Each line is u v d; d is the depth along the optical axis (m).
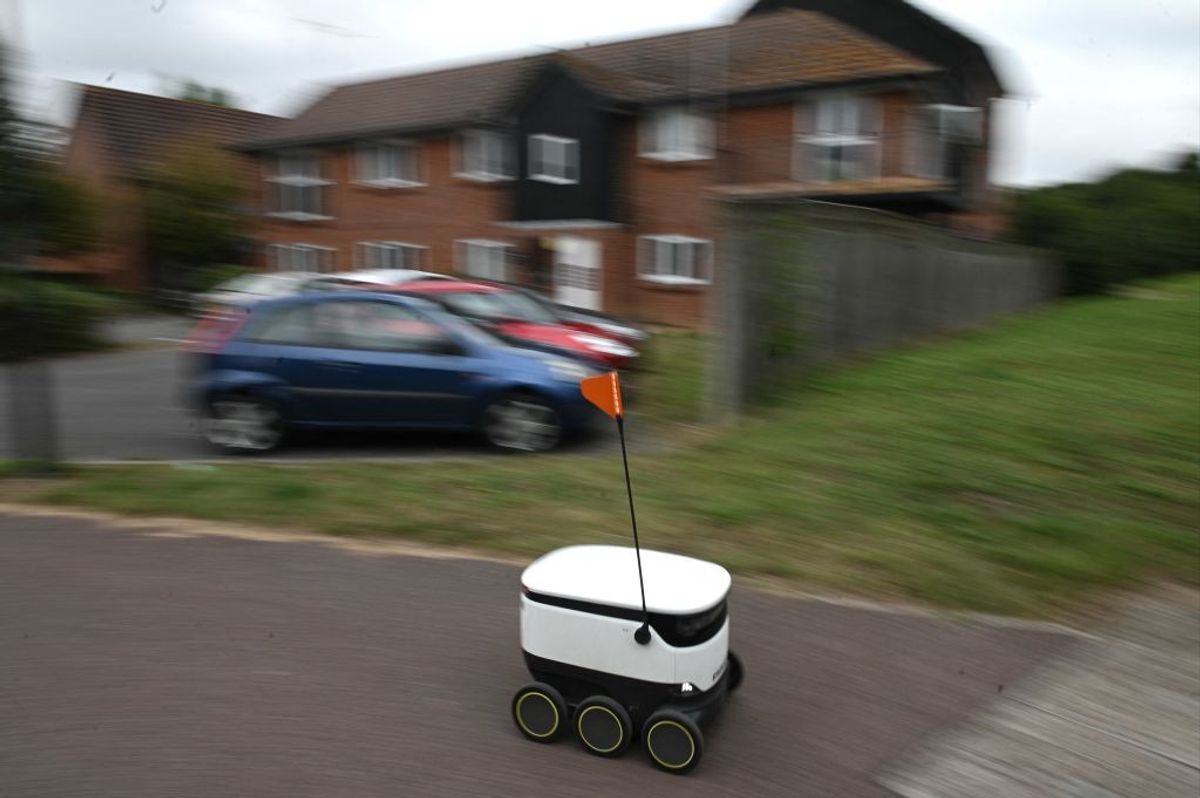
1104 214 25.06
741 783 3.33
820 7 25.14
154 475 7.46
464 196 25.84
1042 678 4.14
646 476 7.30
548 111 23.56
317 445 9.43
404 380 8.87
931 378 10.31
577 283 23.86
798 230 10.17
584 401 8.71
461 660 4.26
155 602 4.91
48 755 3.43
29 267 7.65
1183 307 17.61
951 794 3.30
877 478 6.82
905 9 22.58
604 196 23.03
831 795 3.27
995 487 6.53
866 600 4.93
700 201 22.08
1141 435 7.65
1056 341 13.35
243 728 3.64
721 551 5.56
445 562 5.50
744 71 21.89
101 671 4.13
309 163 29.36
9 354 7.46
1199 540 5.65
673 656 3.34
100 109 33.06
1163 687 4.07
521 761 3.43
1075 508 6.14
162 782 3.26
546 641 3.53
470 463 8.12
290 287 21.20
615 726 3.40
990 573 5.20
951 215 21.72
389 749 3.50
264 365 8.98
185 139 31.45
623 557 3.82
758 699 3.94
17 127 7.43
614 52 25.86
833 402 9.41
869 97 20.09
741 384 9.43
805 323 10.41
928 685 4.07
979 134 22.28
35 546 5.79
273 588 5.10
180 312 27.97
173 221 28.83
